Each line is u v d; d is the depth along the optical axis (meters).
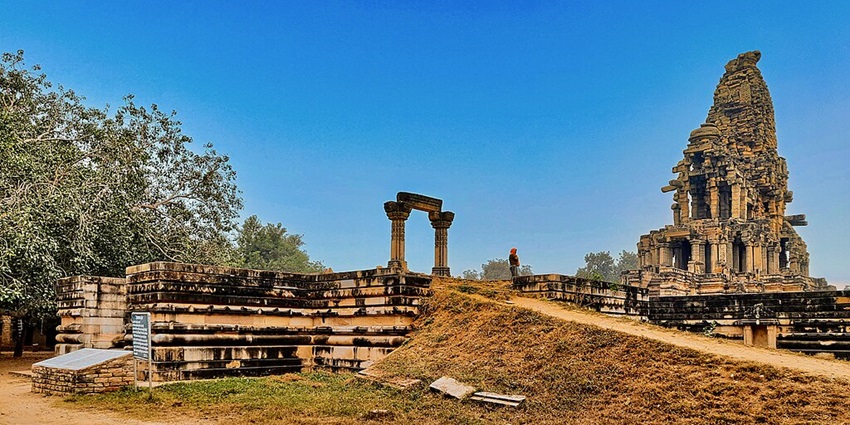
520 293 27.31
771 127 83.75
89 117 36.91
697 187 80.31
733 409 13.80
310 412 16.00
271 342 24.88
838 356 25.69
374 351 24.17
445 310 24.09
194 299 22.86
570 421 14.59
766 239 74.69
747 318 29.44
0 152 28.44
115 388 19.33
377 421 15.04
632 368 16.34
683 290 61.81
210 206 41.81
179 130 40.81
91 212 31.19
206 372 22.53
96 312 26.50
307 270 87.12
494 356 19.25
